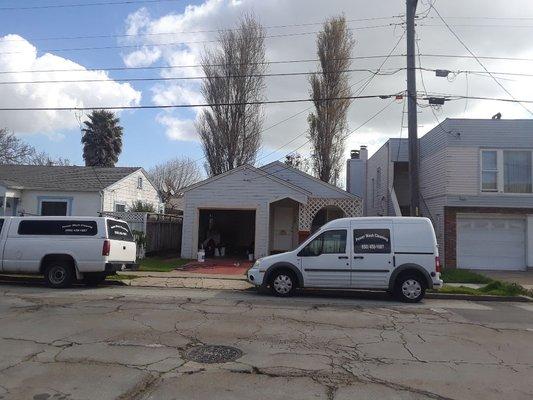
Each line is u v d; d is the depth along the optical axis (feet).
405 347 25.20
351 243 42.91
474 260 69.15
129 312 33.06
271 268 43.37
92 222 46.96
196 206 75.25
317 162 98.53
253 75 98.12
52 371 19.95
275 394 17.79
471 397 17.99
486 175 69.00
